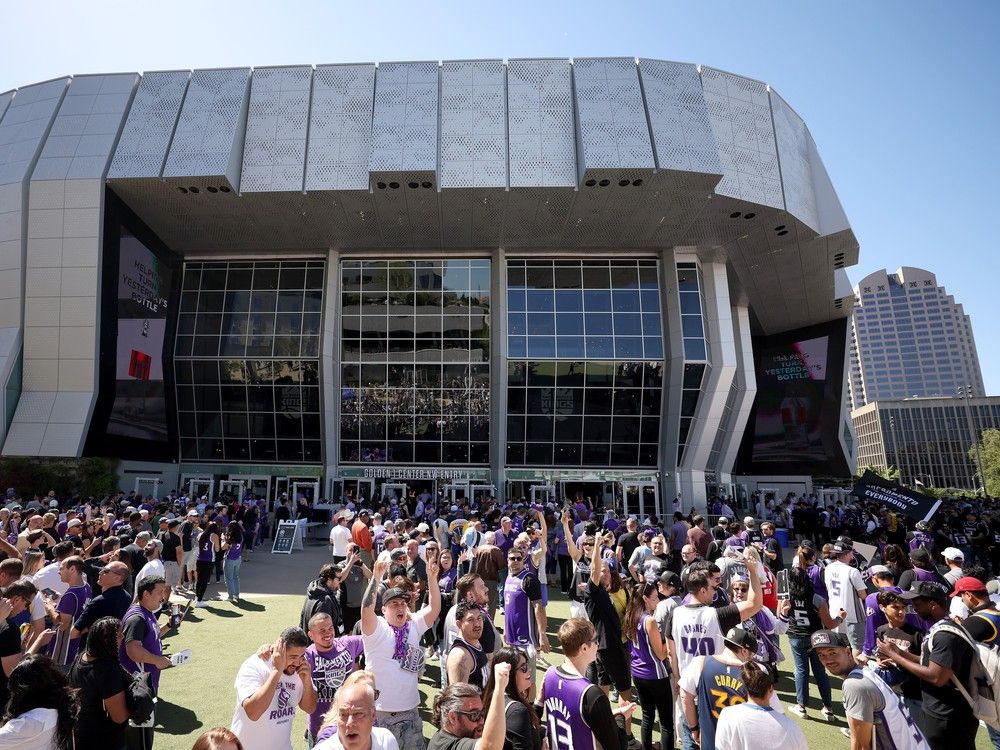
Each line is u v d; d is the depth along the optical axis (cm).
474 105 2742
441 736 305
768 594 760
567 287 3278
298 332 3238
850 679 386
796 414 4353
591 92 2673
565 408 3209
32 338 2614
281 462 3256
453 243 3194
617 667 569
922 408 11875
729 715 344
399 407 3269
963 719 442
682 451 3159
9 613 501
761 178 2755
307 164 2688
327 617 464
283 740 385
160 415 3116
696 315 3175
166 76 2792
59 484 2434
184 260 3341
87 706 381
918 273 17938
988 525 1856
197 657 873
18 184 2655
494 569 720
